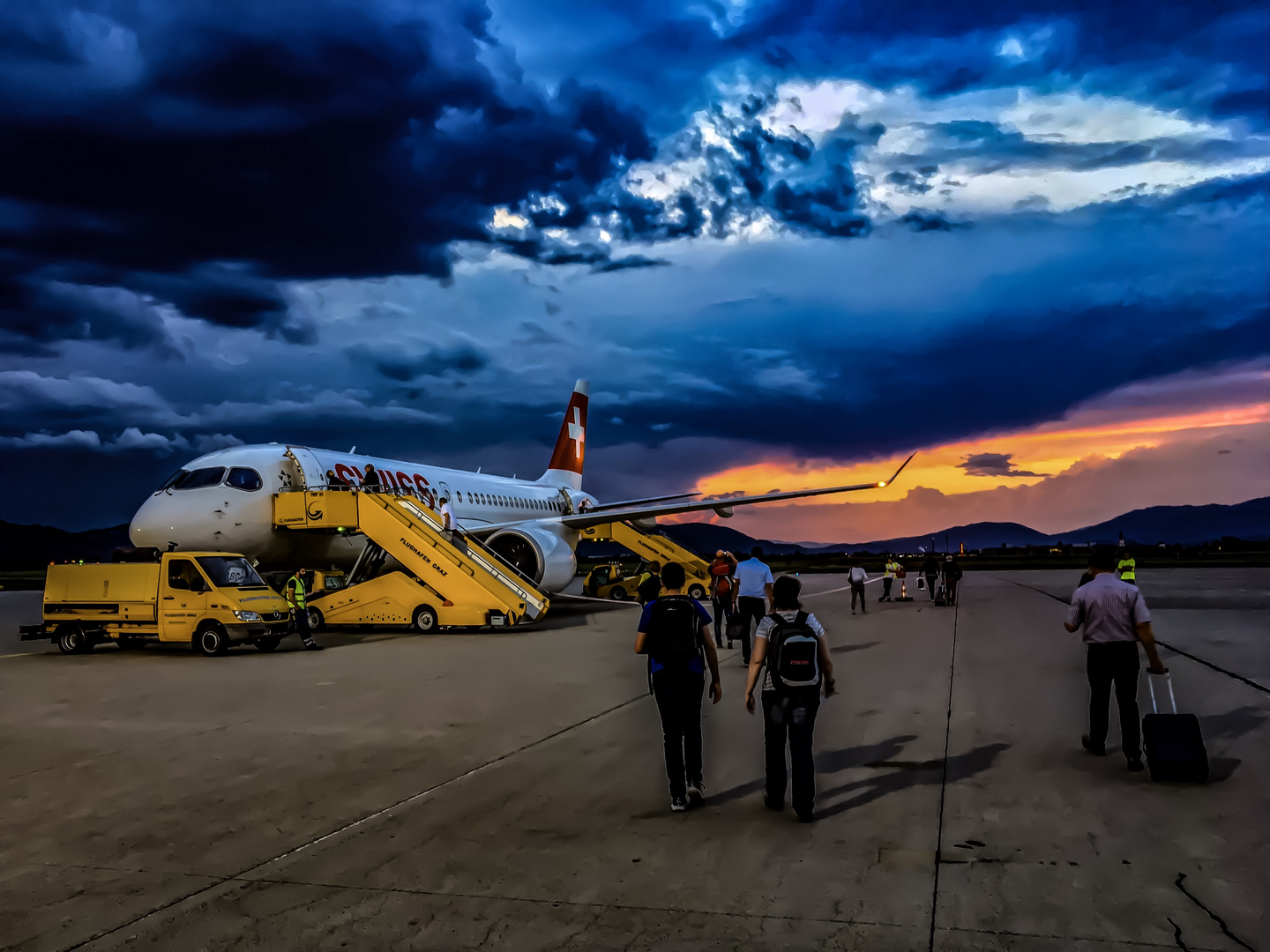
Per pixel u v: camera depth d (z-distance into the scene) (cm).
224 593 1817
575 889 537
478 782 790
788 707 669
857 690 1232
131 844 636
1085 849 585
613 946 457
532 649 1847
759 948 451
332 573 2375
